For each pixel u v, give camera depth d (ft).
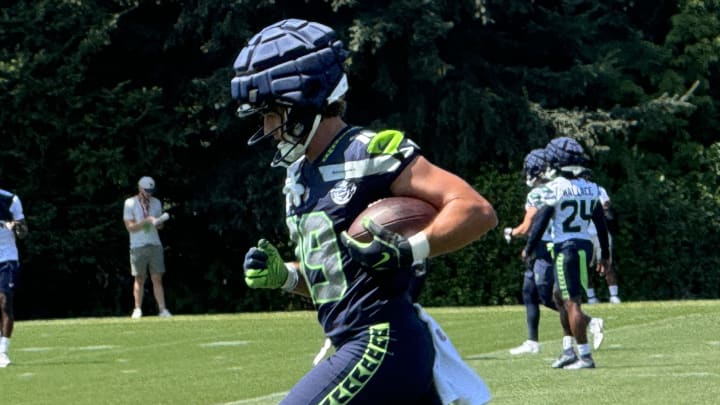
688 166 189.67
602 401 58.23
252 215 170.50
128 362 84.12
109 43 159.94
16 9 159.63
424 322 28.91
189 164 173.37
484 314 119.34
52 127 162.20
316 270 28.81
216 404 62.80
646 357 77.97
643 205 174.91
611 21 187.52
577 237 72.69
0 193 85.87
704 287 180.86
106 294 176.96
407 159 28.37
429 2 156.66
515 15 177.37
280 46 28.73
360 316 28.25
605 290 175.42
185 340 99.96
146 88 171.83
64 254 164.86
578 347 72.84
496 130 166.61
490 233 168.25
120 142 164.66
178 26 162.40
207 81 160.86
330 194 28.63
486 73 174.29
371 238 27.76
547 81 173.27
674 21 189.78
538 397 60.34
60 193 166.09
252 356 86.12
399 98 170.71
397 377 27.84
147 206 139.03
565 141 74.79
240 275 179.83
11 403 64.85
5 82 156.46
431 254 27.43
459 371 29.07
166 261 179.42
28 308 175.63
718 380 65.00
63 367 81.61
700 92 193.26
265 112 29.30
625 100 185.37
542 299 78.28
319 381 28.07
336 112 29.40
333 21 163.63
